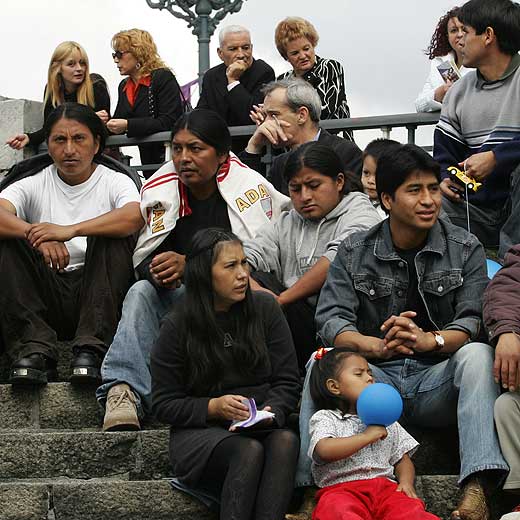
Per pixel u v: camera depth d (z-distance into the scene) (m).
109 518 4.98
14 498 5.05
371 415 4.71
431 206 5.25
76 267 6.38
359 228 5.90
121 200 6.35
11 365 6.00
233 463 4.75
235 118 8.27
